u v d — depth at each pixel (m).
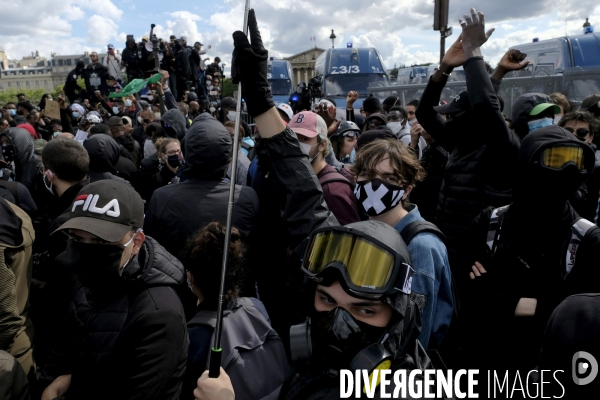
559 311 1.13
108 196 1.48
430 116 3.12
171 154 3.80
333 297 1.10
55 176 2.48
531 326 1.86
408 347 1.10
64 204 2.46
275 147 1.60
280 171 1.61
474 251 2.07
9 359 1.48
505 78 7.68
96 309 1.53
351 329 1.05
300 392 1.10
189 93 9.77
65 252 1.55
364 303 1.06
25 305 1.98
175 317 1.45
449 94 7.64
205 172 2.42
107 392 1.42
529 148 1.79
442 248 1.84
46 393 1.61
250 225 2.43
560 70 7.76
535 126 2.91
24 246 1.94
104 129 5.09
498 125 2.42
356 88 12.46
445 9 7.07
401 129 5.61
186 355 1.49
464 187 2.74
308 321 1.17
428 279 1.77
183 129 5.07
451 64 2.90
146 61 13.13
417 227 1.86
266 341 1.66
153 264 1.53
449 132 2.92
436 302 1.83
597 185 2.69
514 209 1.88
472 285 2.04
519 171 1.83
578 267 1.71
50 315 2.32
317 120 2.51
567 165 1.66
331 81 12.52
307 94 10.32
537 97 2.99
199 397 1.24
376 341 1.07
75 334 1.57
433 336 1.87
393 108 5.88
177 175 3.95
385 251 1.07
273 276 2.54
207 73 17.81
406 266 1.08
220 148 2.40
